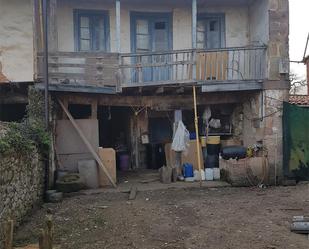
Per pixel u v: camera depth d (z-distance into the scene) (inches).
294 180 468.8
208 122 542.9
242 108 545.0
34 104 450.9
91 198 409.4
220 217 318.7
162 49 548.1
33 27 457.4
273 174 474.0
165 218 319.3
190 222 306.7
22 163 316.2
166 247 249.0
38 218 328.2
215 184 467.2
